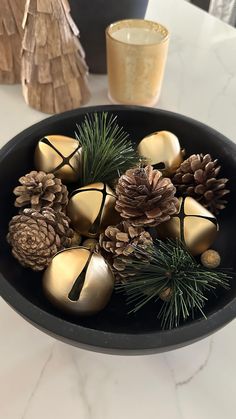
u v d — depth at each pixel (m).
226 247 0.39
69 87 0.51
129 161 0.40
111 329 0.32
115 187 0.39
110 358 0.34
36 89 0.51
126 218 0.34
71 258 0.31
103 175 0.41
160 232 0.37
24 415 0.31
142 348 0.27
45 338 0.35
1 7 0.50
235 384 0.33
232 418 0.31
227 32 0.68
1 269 0.32
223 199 0.41
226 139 0.40
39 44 0.47
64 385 0.33
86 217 0.36
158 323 0.33
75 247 0.33
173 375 0.34
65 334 0.27
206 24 0.69
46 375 0.33
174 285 0.33
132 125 0.44
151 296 0.33
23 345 0.35
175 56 0.63
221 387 0.33
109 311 0.34
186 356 0.35
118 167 0.40
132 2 0.51
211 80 0.60
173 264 0.33
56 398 0.32
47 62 0.49
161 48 0.49
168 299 0.33
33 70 0.50
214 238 0.37
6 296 0.29
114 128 0.43
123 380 0.33
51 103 0.52
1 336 0.35
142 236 0.34
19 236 0.33
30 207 0.38
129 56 0.49
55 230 0.35
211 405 0.32
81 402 0.32
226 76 0.61
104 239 0.34
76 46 0.50
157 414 0.32
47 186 0.37
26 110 0.54
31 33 0.47
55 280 0.31
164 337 0.27
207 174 0.38
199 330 0.28
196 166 0.38
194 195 0.39
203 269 0.35
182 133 0.43
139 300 0.35
